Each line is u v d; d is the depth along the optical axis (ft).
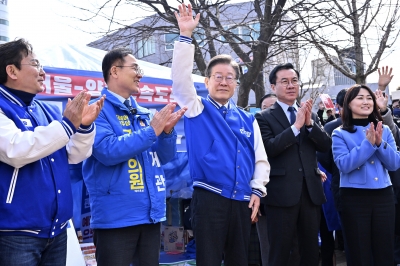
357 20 25.73
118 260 8.85
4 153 6.84
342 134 13.10
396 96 24.50
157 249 9.47
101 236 9.04
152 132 8.87
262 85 29.30
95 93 13.52
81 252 11.86
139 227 9.14
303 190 11.78
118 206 8.90
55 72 12.86
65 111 7.38
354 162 12.19
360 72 27.17
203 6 23.82
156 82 15.12
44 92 12.62
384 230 12.39
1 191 6.93
